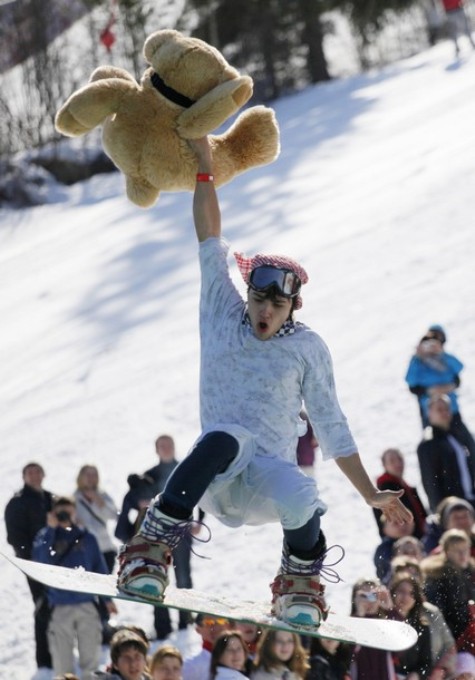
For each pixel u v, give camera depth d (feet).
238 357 26.35
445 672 49.85
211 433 25.77
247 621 25.30
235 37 257.75
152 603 24.71
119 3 251.80
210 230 28.32
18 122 247.09
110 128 28.43
